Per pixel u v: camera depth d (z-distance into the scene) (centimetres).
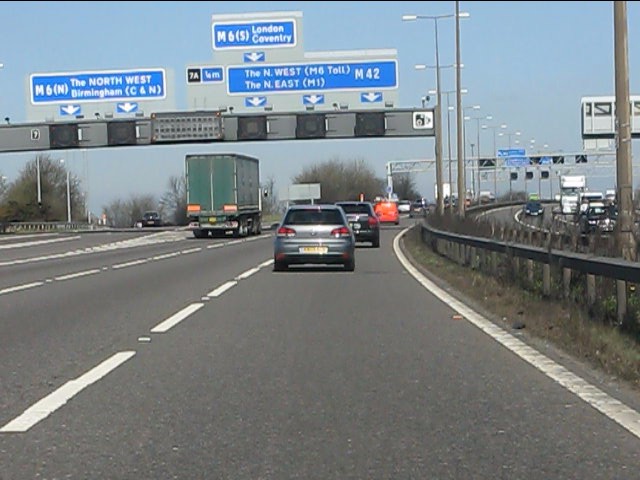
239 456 695
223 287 2117
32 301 1825
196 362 1108
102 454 703
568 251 1587
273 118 5069
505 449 710
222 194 5322
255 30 4831
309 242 2536
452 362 1102
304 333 1348
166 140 4922
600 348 1132
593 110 6178
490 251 2152
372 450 709
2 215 10406
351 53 4847
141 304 1759
